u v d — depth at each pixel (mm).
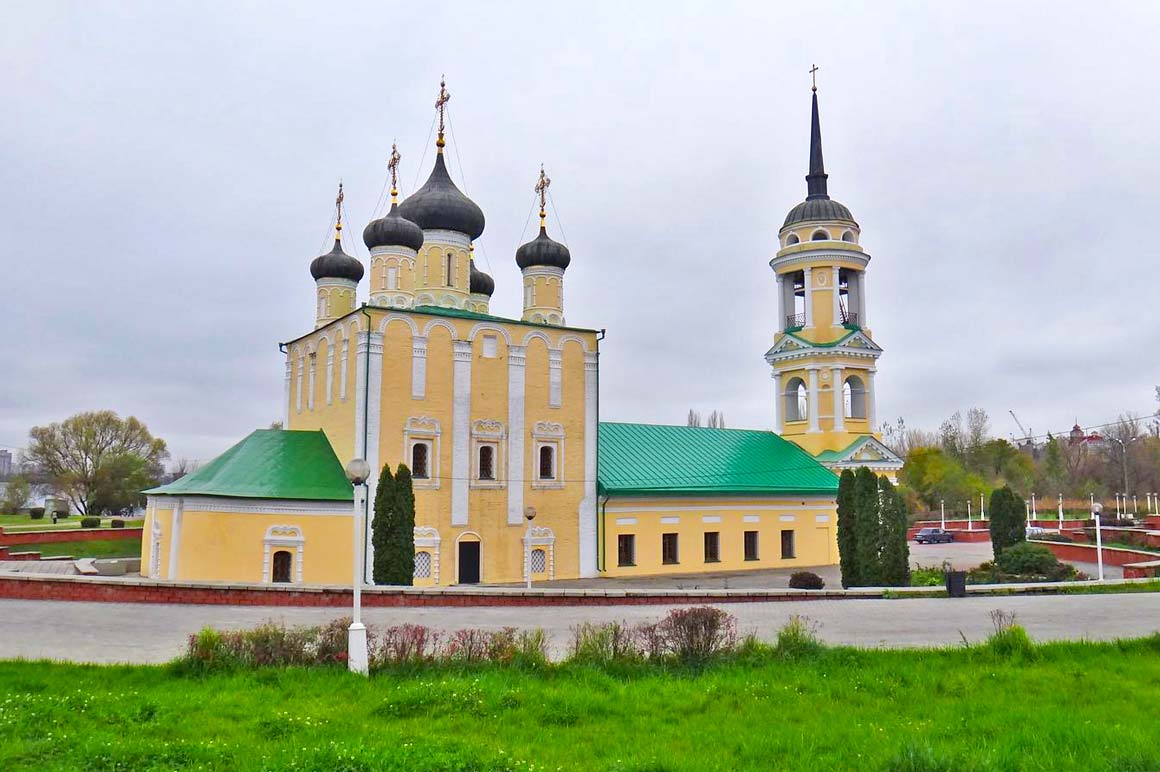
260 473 38219
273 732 13484
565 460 45031
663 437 54438
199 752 12086
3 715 13531
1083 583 37469
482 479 42438
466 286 47000
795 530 54062
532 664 18031
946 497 103750
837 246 59906
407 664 17828
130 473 103500
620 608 28875
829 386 59500
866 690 17156
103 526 81125
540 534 43781
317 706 15047
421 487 40531
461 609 27812
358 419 39500
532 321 47906
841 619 27109
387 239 43812
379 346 40125
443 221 46219
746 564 51469
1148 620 26719
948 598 33375
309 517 37438
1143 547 59719
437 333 41781
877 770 12094
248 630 19422
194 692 15727
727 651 19625
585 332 46375
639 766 12016
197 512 36062
